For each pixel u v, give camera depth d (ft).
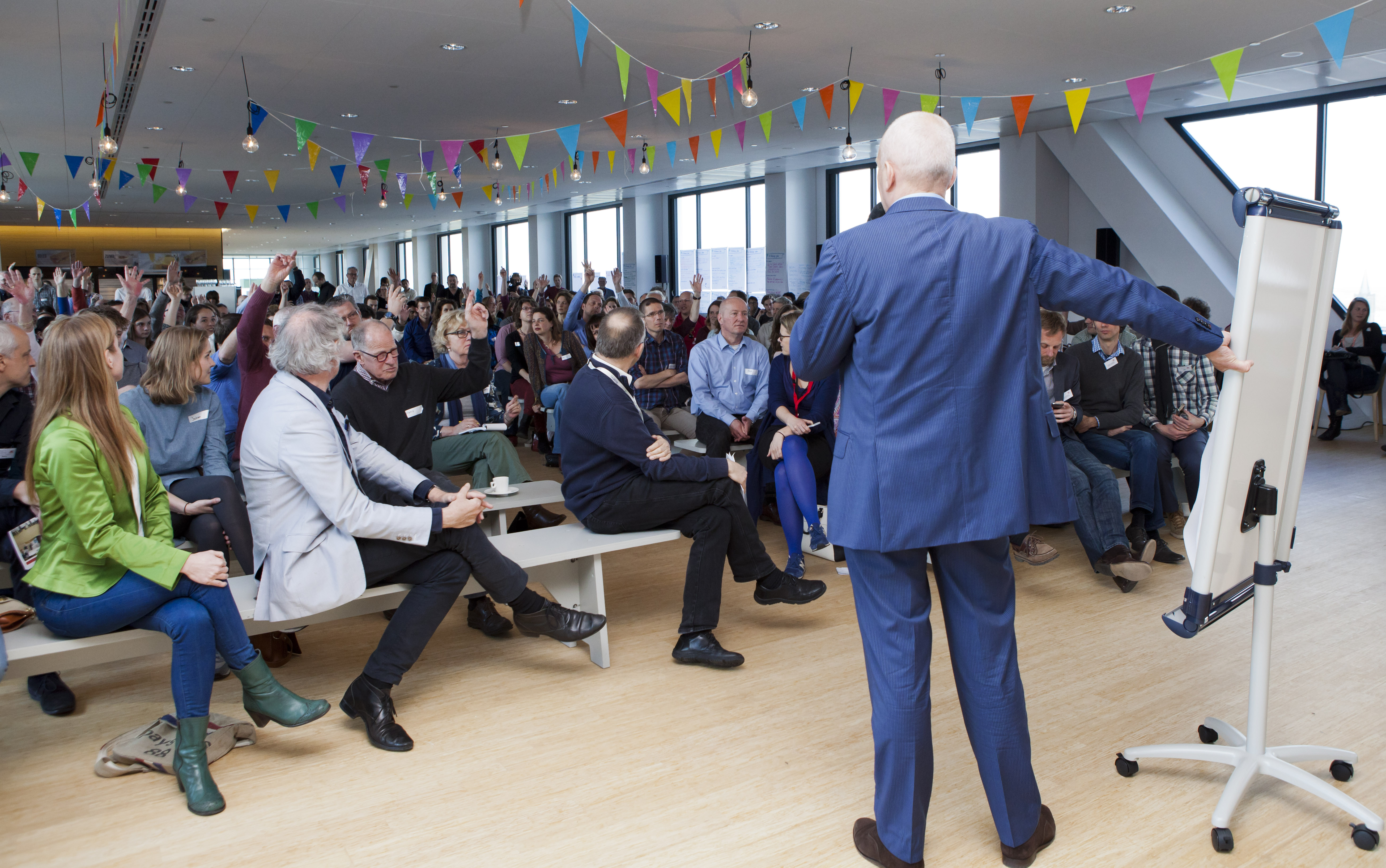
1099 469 12.09
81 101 28.99
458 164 41.98
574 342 21.90
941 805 6.73
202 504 9.29
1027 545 11.99
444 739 7.95
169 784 7.27
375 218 70.23
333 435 7.87
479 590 9.28
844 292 5.41
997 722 5.69
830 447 13.33
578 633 9.00
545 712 8.46
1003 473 5.42
